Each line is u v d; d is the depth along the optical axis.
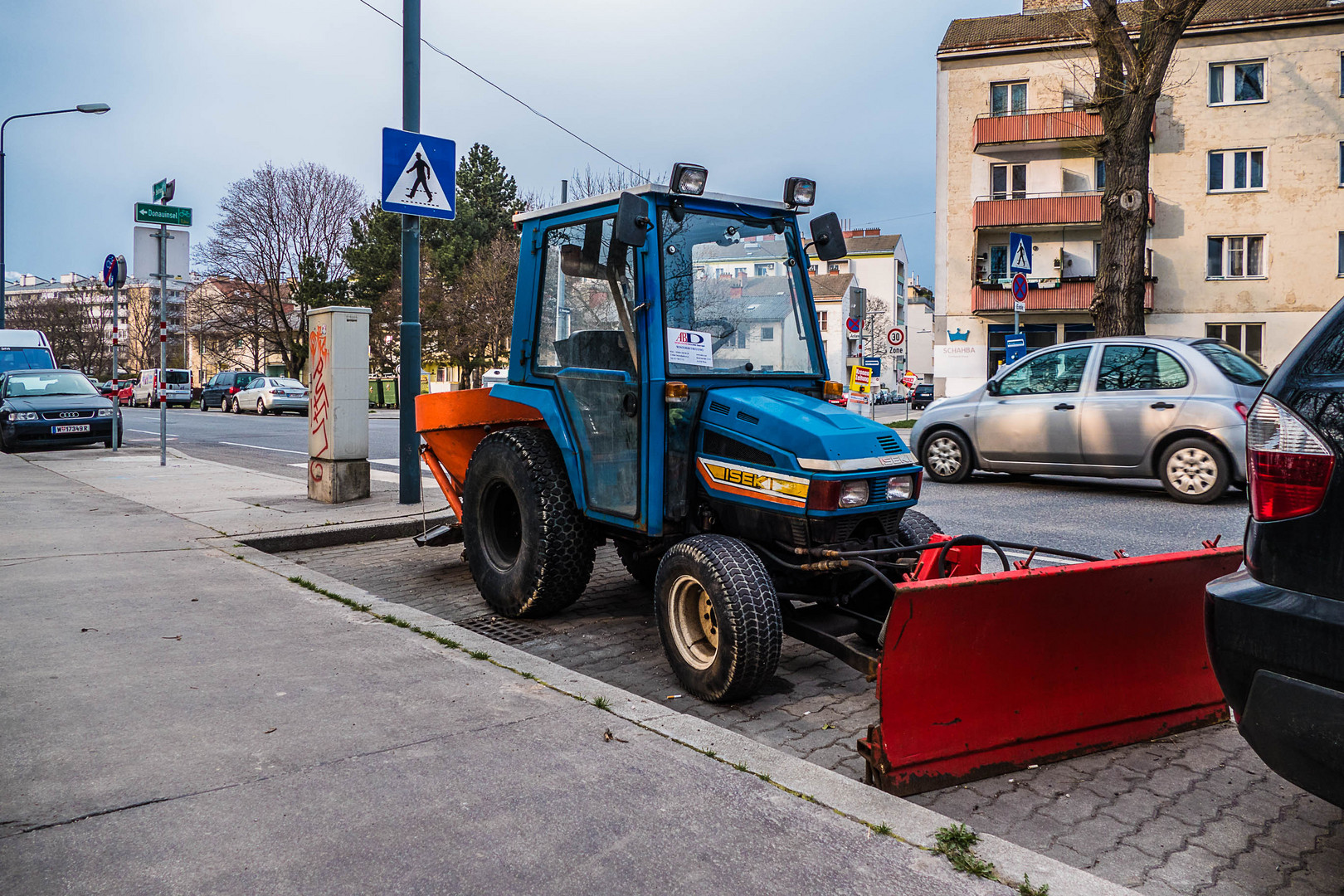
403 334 9.33
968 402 11.76
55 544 7.00
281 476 12.11
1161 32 17.72
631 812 2.82
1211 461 9.73
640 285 4.62
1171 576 3.76
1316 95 32.06
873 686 4.48
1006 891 2.44
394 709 3.64
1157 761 3.64
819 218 5.20
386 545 8.03
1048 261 35.44
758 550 4.37
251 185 49.97
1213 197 33.44
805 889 2.43
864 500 4.16
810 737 3.85
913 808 2.88
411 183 9.22
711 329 4.82
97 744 3.28
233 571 6.12
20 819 2.75
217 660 4.24
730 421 4.50
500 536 5.83
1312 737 2.32
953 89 35.66
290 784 2.99
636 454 4.71
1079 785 3.42
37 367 21.05
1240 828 3.08
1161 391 10.16
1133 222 18.36
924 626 3.27
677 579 4.30
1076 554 4.29
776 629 4.02
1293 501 2.44
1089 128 33.19
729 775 3.09
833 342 58.59
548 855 2.57
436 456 6.82
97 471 12.71
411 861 2.54
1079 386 10.79
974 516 9.20
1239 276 33.47
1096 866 2.82
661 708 3.70
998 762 3.47
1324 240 32.34
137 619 4.91
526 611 5.47
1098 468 10.59
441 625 4.83
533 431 5.66
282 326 53.72
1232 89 33.09
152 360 73.44
